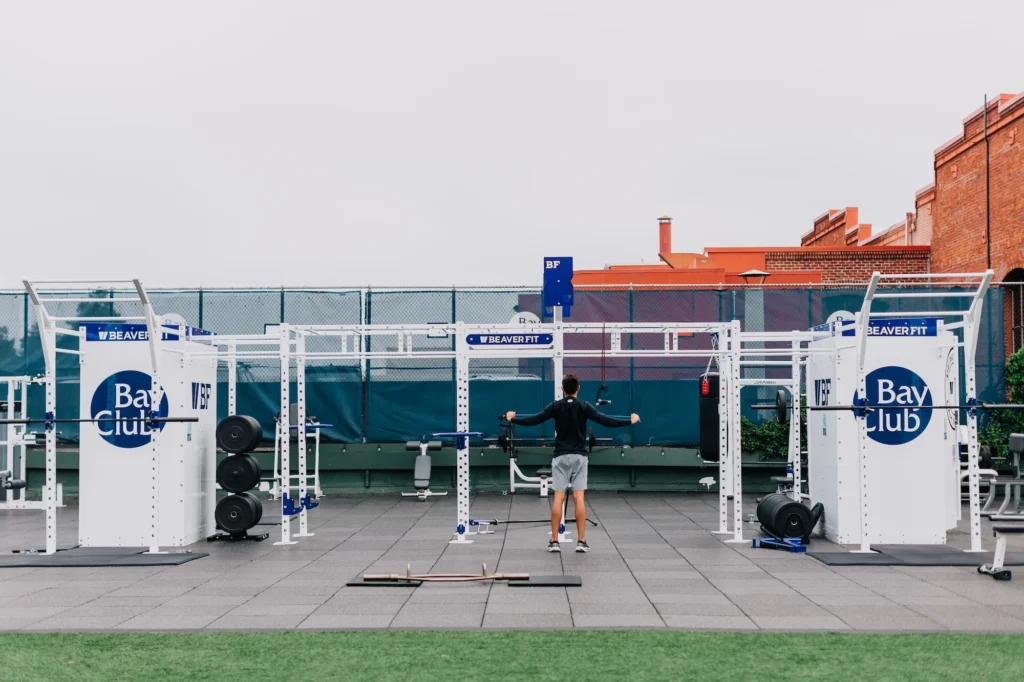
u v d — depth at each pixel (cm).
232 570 984
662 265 2994
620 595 834
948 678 575
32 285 1063
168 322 1255
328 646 661
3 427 1625
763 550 1097
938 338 1133
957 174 2406
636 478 1789
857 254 2997
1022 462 1678
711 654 631
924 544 1119
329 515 1478
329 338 1795
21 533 1305
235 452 1192
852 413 1137
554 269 1366
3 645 672
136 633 705
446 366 1800
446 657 629
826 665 603
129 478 1140
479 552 1091
